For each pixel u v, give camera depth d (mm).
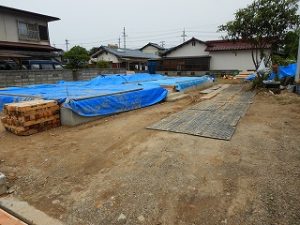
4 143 4391
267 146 3861
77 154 3762
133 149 3902
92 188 2760
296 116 5762
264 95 9359
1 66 14945
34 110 4887
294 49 13812
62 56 21438
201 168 3158
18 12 16531
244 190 2611
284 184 2699
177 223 2156
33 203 2521
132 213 2305
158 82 11484
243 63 22109
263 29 11852
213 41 23891
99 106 6184
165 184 2791
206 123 5316
